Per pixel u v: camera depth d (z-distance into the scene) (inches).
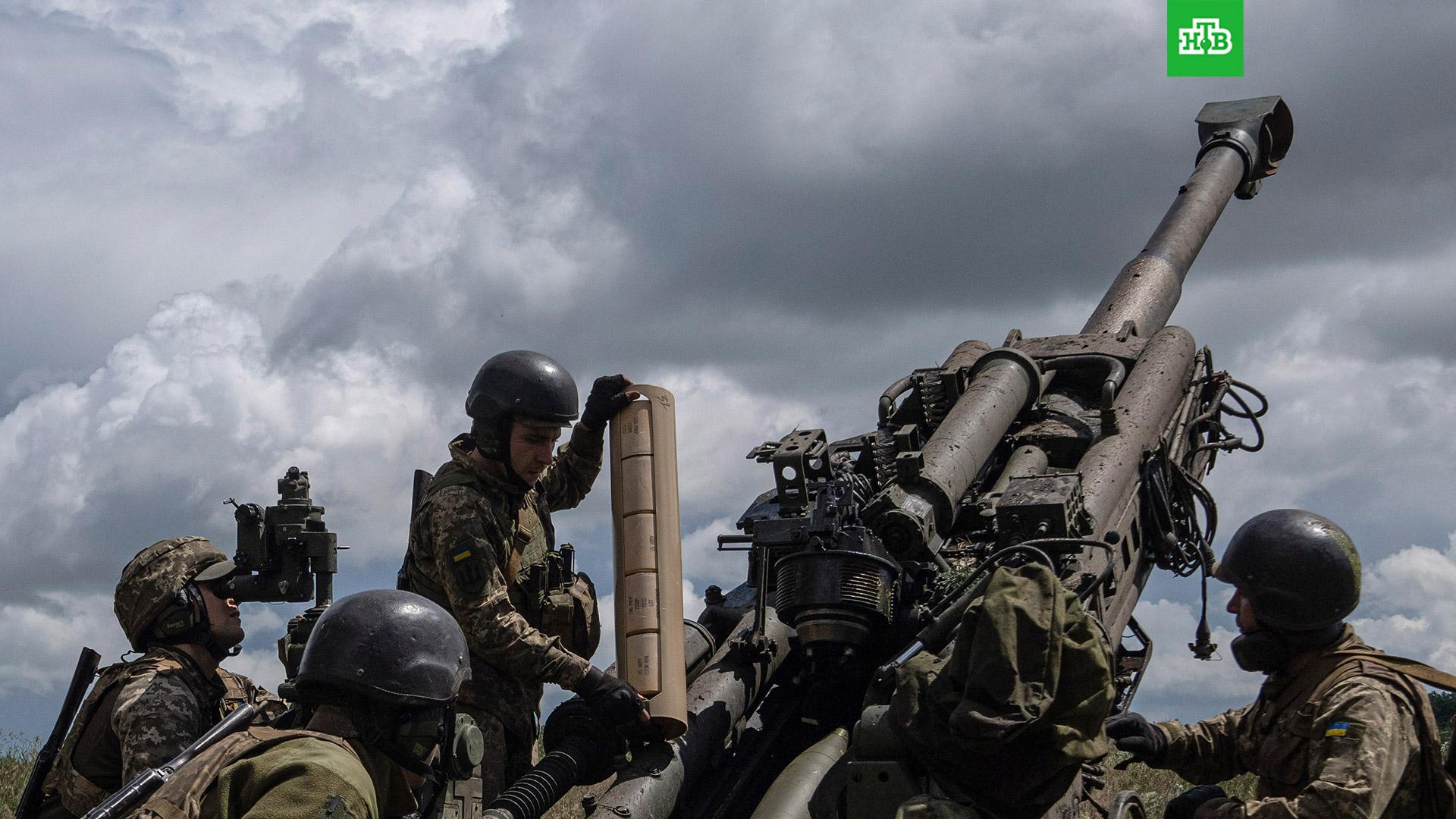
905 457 251.0
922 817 180.5
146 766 175.0
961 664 181.5
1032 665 176.6
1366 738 159.0
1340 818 155.9
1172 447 308.2
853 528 230.1
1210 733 189.2
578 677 202.4
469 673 148.6
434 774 150.4
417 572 213.2
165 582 188.7
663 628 215.3
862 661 230.8
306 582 216.2
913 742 187.8
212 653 193.2
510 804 195.0
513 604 217.0
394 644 140.3
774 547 241.3
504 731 213.0
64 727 184.4
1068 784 183.2
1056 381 327.3
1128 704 265.9
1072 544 219.3
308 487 219.0
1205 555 298.4
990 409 282.7
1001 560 227.9
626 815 201.8
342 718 139.4
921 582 245.0
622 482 223.9
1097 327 358.3
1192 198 427.5
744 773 233.0
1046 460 288.7
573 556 226.7
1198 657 296.2
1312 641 171.8
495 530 209.6
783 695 249.9
